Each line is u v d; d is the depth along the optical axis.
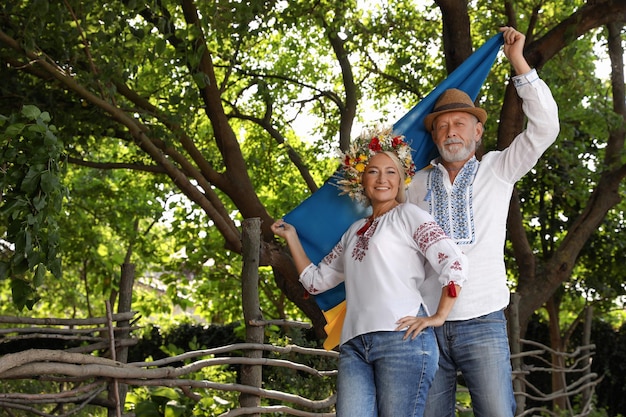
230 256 11.66
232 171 8.09
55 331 4.04
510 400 3.50
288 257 7.49
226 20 7.26
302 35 10.72
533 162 3.56
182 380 4.04
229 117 9.86
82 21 7.04
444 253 3.25
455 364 3.61
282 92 10.81
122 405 4.44
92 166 8.59
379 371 3.23
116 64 6.80
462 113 3.73
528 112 3.53
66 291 14.16
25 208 3.70
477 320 3.51
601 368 11.39
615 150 9.09
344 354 3.34
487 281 3.53
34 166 3.63
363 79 10.67
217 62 10.17
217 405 5.13
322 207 4.10
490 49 4.12
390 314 3.23
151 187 11.26
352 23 9.68
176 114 7.36
